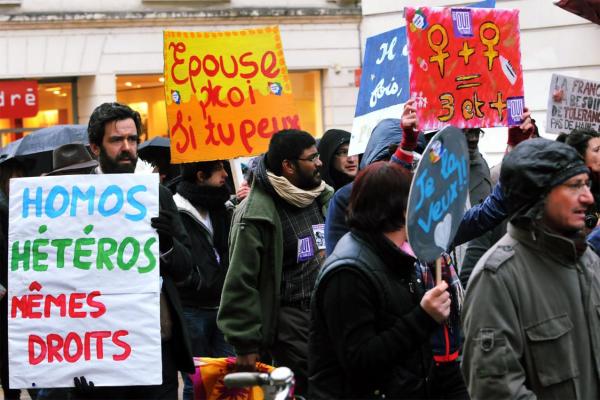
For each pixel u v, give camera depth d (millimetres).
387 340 5340
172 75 9742
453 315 6531
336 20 30812
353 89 31219
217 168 9602
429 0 15508
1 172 9227
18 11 27750
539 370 5352
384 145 7344
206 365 7641
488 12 7902
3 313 8023
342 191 7238
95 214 6906
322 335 5594
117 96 29109
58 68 28172
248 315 7582
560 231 5402
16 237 6922
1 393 10102
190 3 29266
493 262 5391
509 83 7941
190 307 9336
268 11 30094
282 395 4793
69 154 7902
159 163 11703
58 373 6852
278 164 7789
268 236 7711
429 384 5719
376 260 5484
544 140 5430
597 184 8992
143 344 6828
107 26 28516
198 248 9383
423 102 7770
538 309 5355
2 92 27828
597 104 10633
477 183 9414
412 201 5277
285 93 10070
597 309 5430
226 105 9891
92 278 6871
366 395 5500
